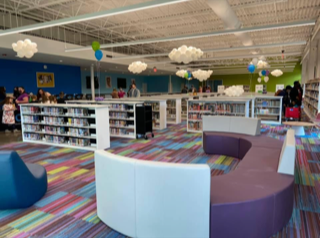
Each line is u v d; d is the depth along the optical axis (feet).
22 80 43.65
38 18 36.70
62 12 32.45
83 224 9.75
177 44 54.90
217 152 19.52
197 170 7.55
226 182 9.78
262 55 47.80
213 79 98.73
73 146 22.43
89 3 29.25
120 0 27.76
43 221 10.02
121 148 21.90
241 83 93.76
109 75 71.26
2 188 10.39
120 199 8.73
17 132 30.55
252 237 8.35
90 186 13.62
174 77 91.86
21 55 25.36
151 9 30.55
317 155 19.08
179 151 20.68
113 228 9.25
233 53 67.00
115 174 8.76
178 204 7.81
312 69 48.39
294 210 10.71
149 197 8.07
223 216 7.93
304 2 28.25
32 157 19.51
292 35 45.93
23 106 25.26
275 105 33.45
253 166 11.86
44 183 12.53
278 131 28.63
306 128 30.14
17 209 11.03
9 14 36.04
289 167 10.74
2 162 10.19
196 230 7.85
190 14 32.22
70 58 41.42
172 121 35.78
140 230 8.42
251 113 30.22
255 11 31.55
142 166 8.02
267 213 8.55
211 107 27.73
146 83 92.99
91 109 22.17
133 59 56.59
